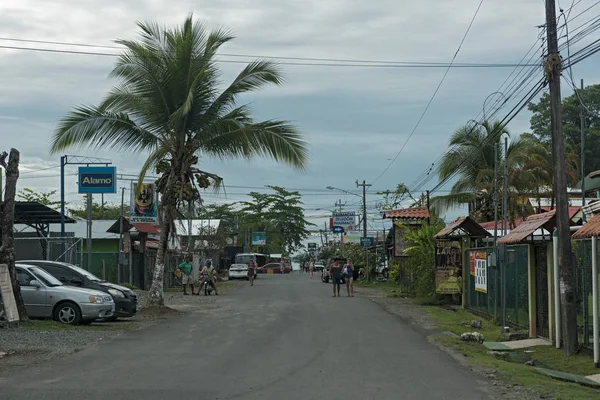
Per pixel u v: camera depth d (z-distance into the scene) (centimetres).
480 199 3638
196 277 4538
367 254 5319
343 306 2669
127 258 3584
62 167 3578
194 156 2364
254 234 10156
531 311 1648
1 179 1942
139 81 2277
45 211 2997
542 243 1608
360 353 1366
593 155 4462
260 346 1462
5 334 1590
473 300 2430
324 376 1097
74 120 2256
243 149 2358
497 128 2661
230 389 982
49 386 997
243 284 5066
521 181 3091
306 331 1761
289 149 2311
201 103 2311
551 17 1398
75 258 3028
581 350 1362
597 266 1249
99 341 1538
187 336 1647
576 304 1407
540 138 4878
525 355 1444
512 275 1844
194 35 2283
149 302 2342
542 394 985
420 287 2859
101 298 1877
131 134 2347
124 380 1049
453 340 1583
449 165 3509
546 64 1395
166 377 1077
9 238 1784
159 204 2392
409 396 948
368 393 963
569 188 3353
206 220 5931
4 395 930
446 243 2795
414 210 3681
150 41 2281
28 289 1880
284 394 950
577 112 4594
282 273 8888
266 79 2312
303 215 10975
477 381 1075
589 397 977
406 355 1345
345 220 7169
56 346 1433
